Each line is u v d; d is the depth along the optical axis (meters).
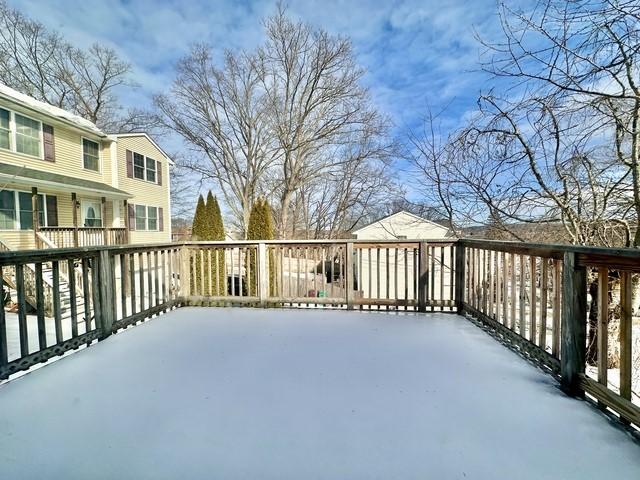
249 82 18.77
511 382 2.08
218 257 4.37
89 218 10.98
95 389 2.01
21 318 2.20
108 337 3.00
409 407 1.79
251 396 1.91
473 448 1.46
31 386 2.05
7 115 8.48
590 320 3.96
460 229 5.70
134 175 12.84
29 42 15.96
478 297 3.43
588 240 4.26
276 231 19.84
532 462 1.37
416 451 1.44
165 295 4.01
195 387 2.02
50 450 1.45
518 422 1.65
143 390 1.99
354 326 3.31
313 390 1.97
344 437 1.53
